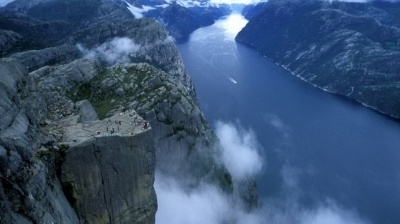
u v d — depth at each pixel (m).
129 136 69.19
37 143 61.06
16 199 49.06
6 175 48.97
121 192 69.94
